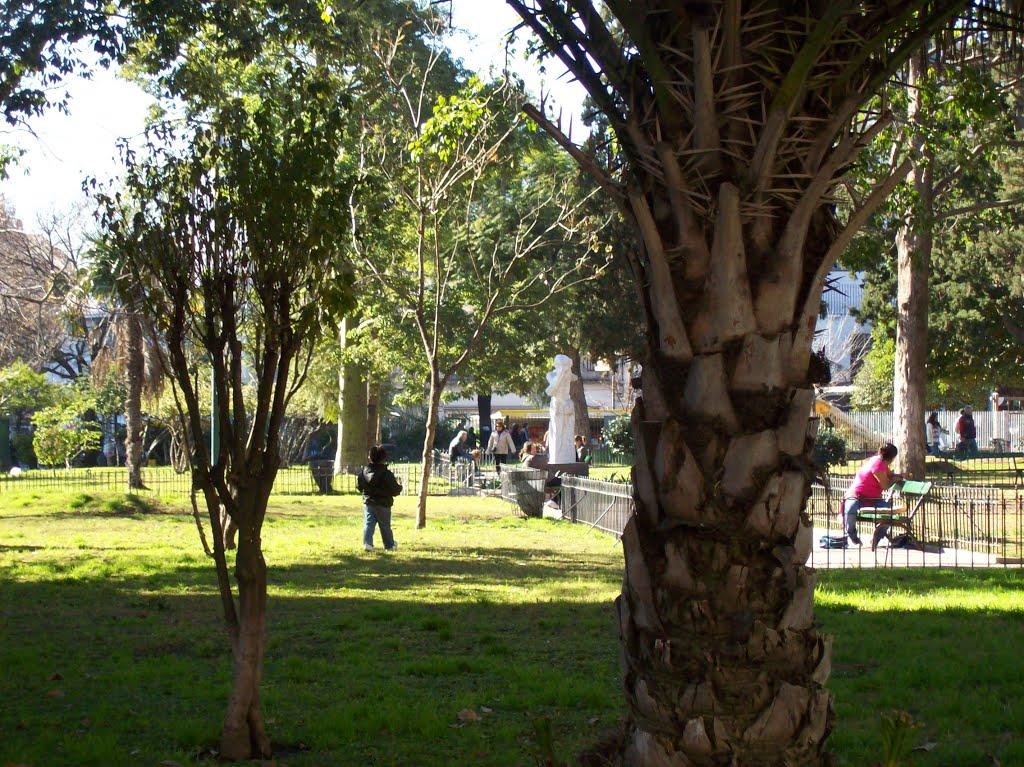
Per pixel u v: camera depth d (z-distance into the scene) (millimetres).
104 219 6293
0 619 10953
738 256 4078
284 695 7848
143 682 8180
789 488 4035
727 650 3984
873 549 16750
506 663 8898
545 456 30891
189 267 6121
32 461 49469
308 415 47844
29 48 14359
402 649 9453
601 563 15977
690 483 4051
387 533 17625
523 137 27234
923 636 10023
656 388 4199
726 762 3957
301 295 6445
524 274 25625
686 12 4125
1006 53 5445
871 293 40844
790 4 4203
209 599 12328
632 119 4320
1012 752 6258
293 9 15375
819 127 4199
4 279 33000
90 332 34000
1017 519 17922
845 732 6805
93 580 13805
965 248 38156
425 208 21312
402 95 21906
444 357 33688
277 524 22609
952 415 54781
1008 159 31438
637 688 4145
